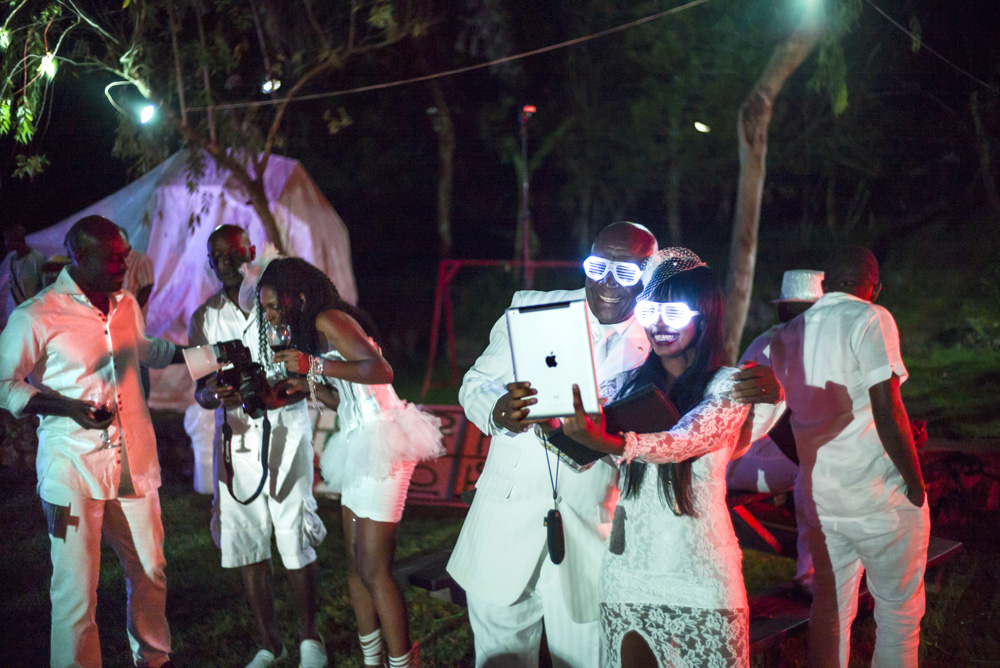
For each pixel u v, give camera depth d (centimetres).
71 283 380
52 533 375
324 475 384
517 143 1872
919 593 358
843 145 1750
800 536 454
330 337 373
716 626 253
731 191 1927
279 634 439
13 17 724
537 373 233
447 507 692
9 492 730
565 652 309
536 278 1884
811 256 1833
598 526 304
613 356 304
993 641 455
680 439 246
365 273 2102
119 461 383
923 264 1636
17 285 894
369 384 368
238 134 826
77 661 375
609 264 297
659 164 1853
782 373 374
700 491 258
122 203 1069
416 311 1825
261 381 393
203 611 499
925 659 439
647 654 264
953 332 1403
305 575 423
